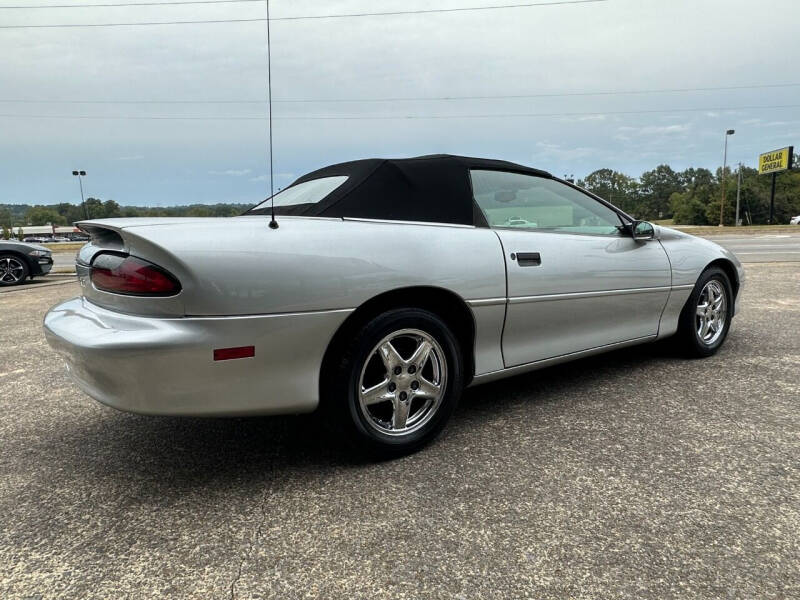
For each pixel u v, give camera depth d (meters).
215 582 1.53
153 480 2.14
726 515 1.80
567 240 2.85
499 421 2.66
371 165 2.54
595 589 1.47
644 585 1.48
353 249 2.09
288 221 2.08
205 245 1.83
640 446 2.33
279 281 1.92
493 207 2.68
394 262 2.16
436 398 2.37
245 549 1.68
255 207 2.95
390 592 1.47
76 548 1.70
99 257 2.04
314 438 2.54
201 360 1.82
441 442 2.43
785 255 12.41
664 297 3.35
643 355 3.81
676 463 2.17
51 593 1.49
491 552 1.64
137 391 1.81
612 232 3.17
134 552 1.67
